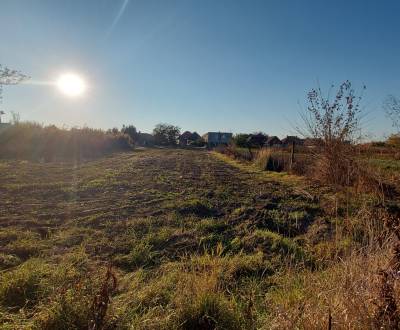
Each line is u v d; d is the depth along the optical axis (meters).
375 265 3.62
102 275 4.59
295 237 6.50
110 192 10.48
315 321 3.10
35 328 3.28
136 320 3.44
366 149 11.13
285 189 10.89
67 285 4.00
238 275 4.84
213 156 31.52
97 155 26.36
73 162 20.08
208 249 5.84
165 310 3.69
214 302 3.70
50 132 26.89
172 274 4.55
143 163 19.53
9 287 3.98
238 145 41.38
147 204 8.88
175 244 6.03
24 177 13.25
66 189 10.85
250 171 16.86
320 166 11.52
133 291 4.15
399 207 7.59
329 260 4.97
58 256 5.37
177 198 9.60
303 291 3.93
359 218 6.33
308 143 12.41
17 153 23.12
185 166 18.83
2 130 25.42
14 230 6.58
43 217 7.67
